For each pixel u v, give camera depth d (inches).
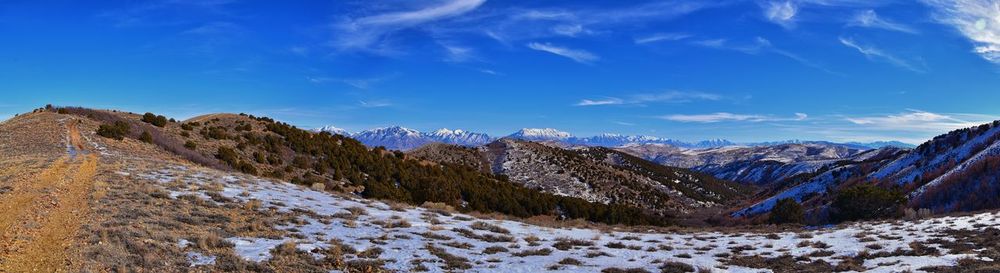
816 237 1091.9
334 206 1173.1
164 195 1012.5
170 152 2032.5
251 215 949.2
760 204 4456.2
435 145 6496.1
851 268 735.7
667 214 4613.7
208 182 1253.1
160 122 2650.1
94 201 906.1
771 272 743.1
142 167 1382.9
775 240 1075.9
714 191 7470.5
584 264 776.9
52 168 1264.8
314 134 3432.6
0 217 757.3
